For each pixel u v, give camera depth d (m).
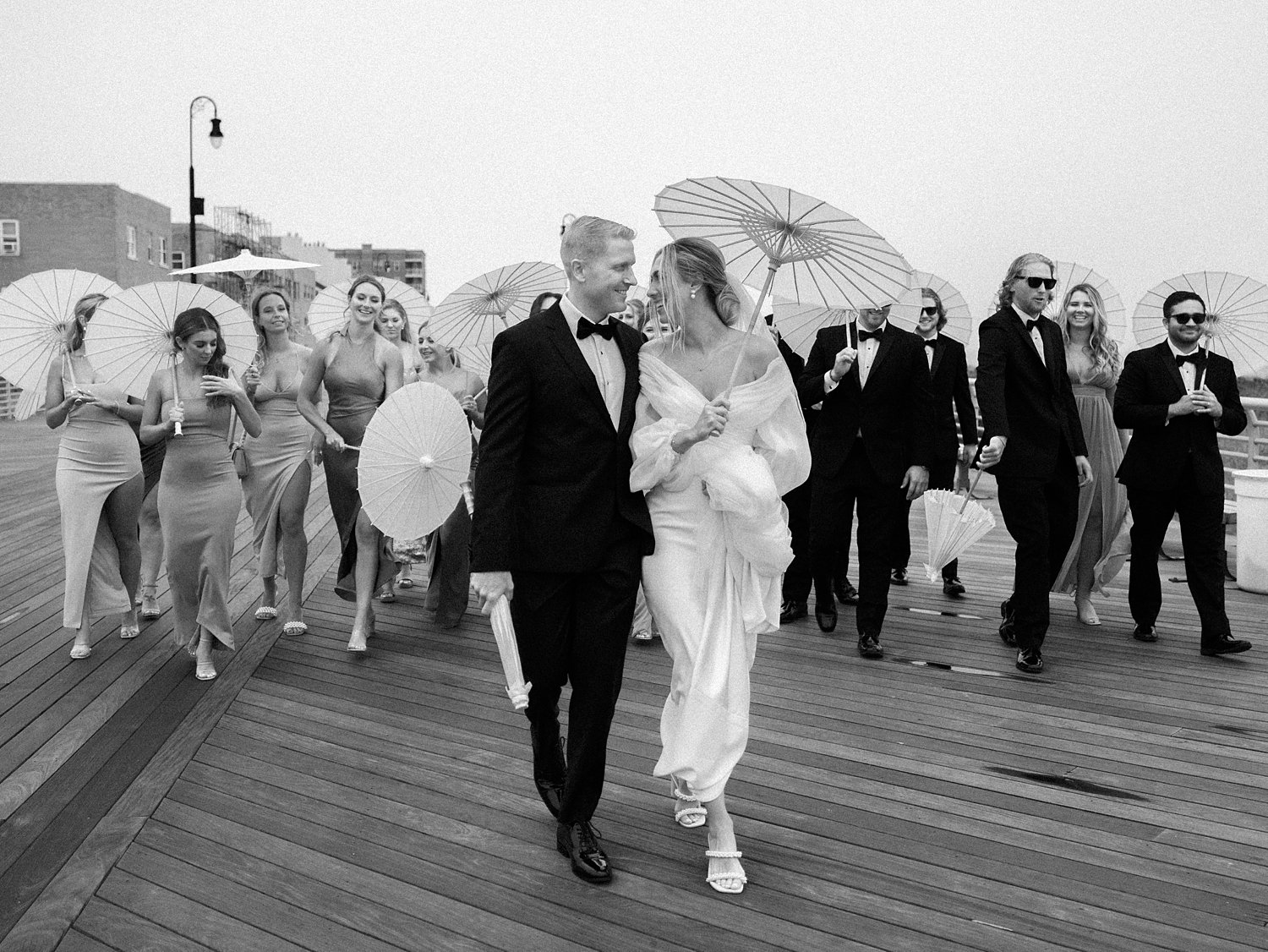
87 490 5.35
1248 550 7.21
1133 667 5.29
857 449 5.61
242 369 5.23
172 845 3.29
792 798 3.68
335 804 3.61
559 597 3.06
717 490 3.01
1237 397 5.50
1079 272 7.76
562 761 3.42
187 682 5.02
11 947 2.71
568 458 3.02
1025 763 4.00
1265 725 4.43
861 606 5.57
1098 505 6.09
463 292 6.02
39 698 4.77
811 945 2.73
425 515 5.11
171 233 41.41
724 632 3.08
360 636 5.61
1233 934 2.79
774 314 6.58
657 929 2.81
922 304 6.92
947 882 3.07
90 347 4.94
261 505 6.14
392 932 2.79
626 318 6.06
